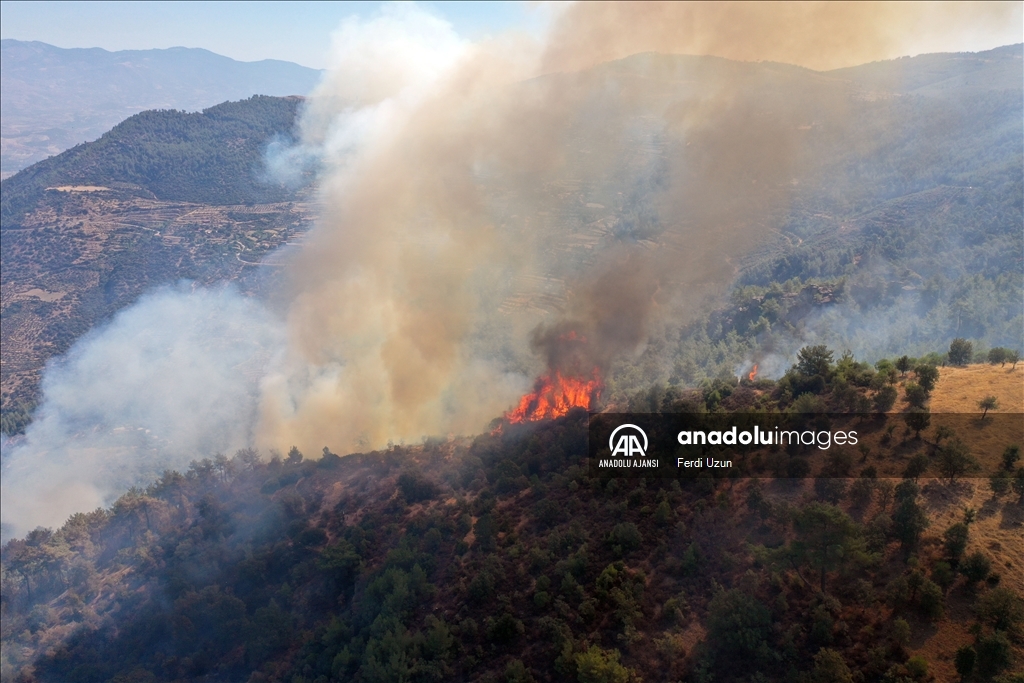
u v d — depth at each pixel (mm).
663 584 48188
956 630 38812
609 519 56062
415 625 53844
